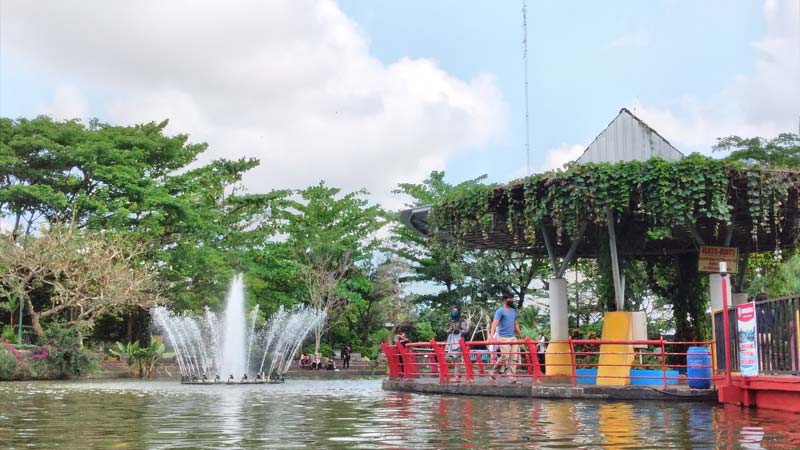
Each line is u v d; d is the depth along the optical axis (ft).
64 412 39.65
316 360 144.05
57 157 136.15
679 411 36.78
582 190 51.85
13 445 24.76
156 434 28.02
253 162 172.45
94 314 122.11
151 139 151.23
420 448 23.39
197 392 62.03
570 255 63.98
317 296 158.81
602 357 53.01
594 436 26.43
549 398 47.01
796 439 25.21
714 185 50.03
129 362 119.75
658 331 97.96
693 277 73.46
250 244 165.99
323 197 171.01
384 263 169.78
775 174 50.67
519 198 55.98
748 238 71.51
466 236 68.64
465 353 52.65
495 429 28.94
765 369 37.47
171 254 140.67
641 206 51.03
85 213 138.72
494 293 138.92
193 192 156.66
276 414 37.22
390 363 63.77
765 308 37.50
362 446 23.99
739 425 29.91
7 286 128.16
